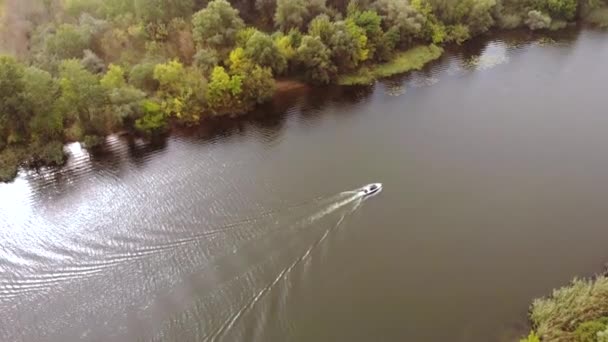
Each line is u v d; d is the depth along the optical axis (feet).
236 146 315.78
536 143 313.73
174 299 217.15
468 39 434.30
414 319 213.87
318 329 208.64
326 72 371.15
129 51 353.92
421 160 300.61
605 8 461.78
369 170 291.58
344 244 244.63
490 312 216.13
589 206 268.21
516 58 408.26
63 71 319.47
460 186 280.72
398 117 343.26
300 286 223.92
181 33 354.33
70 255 241.14
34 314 215.51
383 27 408.67
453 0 424.05
